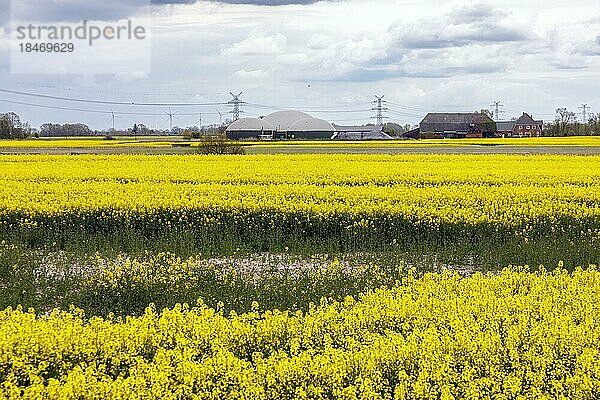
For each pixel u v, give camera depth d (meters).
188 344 9.93
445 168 36.88
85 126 179.25
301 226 20.62
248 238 19.91
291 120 166.88
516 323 10.77
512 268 15.87
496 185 29.88
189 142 95.12
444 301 11.81
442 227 19.98
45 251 18.52
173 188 26.36
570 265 16.89
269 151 67.44
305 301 13.94
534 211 20.98
